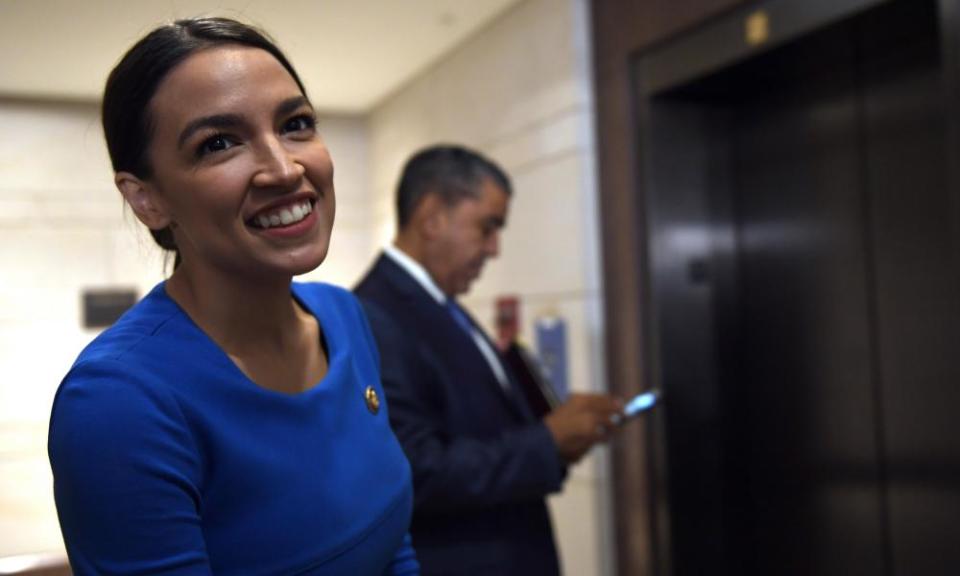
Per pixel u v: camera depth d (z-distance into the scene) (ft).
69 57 4.41
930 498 7.30
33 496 7.32
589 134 9.70
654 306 8.90
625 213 9.24
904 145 7.45
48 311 11.91
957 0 5.85
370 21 6.24
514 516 5.48
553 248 10.13
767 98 8.82
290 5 4.84
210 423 2.61
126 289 12.04
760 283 8.98
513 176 10.89
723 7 7.93
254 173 2.60
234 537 2.64
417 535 5.18
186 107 2.57
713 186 9.21
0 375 11.82
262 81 2.65
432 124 12.51
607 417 5.70
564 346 9.94
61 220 11.69
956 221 5.87
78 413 2.43
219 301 2.80
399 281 5.66
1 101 6.14
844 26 6.95
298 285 3.52
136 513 2.40
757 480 9.01
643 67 9.02
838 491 8.13
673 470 8.86
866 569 7.87
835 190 8.11
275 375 2.94
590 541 9.61
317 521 2.77
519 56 10.64
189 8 3.67
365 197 14.21
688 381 9.00
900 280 7.52
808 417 8.43
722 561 9.07
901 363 7.53
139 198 2.76
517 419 5.73
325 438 2.89
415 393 5.24
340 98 12.18
